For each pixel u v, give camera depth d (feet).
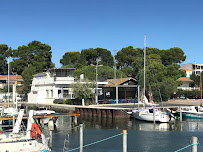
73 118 108.27
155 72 205.05
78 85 151.53
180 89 219.82
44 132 89.30
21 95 224.53
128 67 295.07
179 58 287.89
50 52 321.32
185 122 113.91
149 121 112.47
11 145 46.26
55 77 174.81
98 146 69.26
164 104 159.53
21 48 307.17
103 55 336.49
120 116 122.62
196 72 335.67
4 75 277.23
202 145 70.49
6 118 92.48
